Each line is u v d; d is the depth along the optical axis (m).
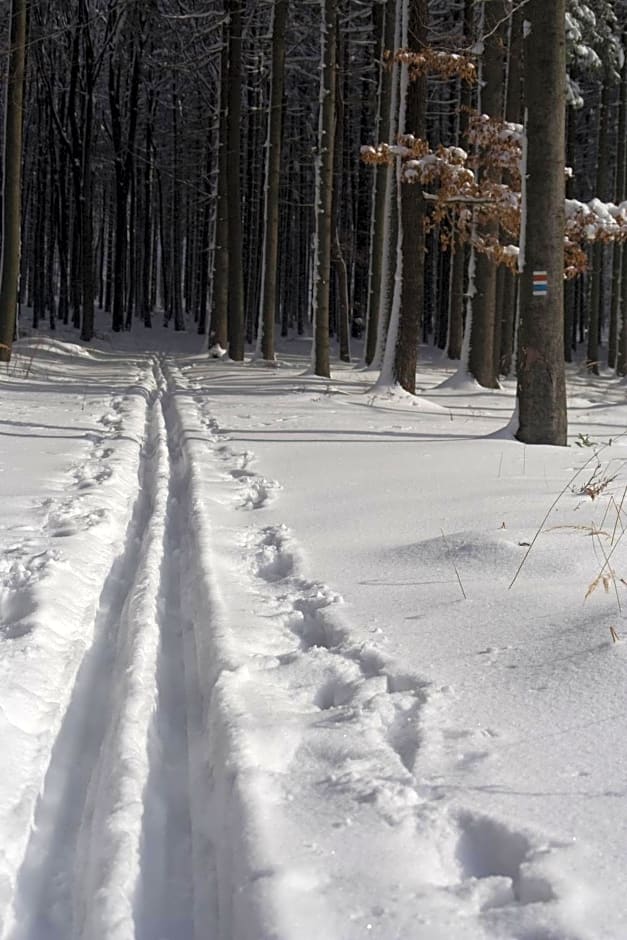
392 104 16.41
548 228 9.14
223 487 7.26
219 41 28.25
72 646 3.88
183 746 3.15
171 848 2.54
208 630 3.93
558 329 9.37
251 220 36.03
